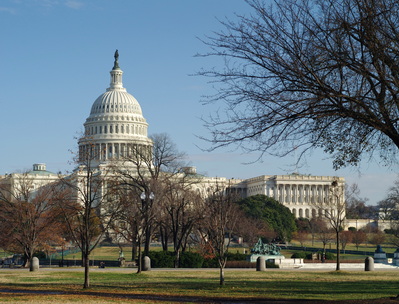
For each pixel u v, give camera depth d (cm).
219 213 5712
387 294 3762
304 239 18550
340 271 6325
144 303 3111
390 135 2672
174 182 9400
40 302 3100
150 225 8075
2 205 8738
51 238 9119
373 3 2544
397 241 15775
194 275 5725
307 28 2586
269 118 2589
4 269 7206
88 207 4525
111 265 8975
